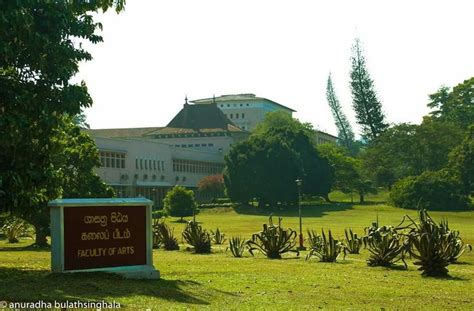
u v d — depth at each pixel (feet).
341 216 247.91
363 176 333.21
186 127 414.00
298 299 43.29
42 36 43.27
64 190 100.68
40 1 43.68
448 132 328.70
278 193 279.90
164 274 56.34
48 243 110.93
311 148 304.30
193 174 349.82
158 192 304.71
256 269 67.05
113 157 266.57
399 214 255.50
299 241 120.47
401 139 329.31
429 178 281.95
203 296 42.14
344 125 466.70
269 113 394.11
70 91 45.65
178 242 118.32
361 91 371.56
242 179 282.15
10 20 40.11
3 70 44.55
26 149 45.19
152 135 412.16
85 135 106.83
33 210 47.11
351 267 74.59
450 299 47.03
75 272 46.29
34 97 44.29
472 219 232.94
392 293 49.42
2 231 137.08
